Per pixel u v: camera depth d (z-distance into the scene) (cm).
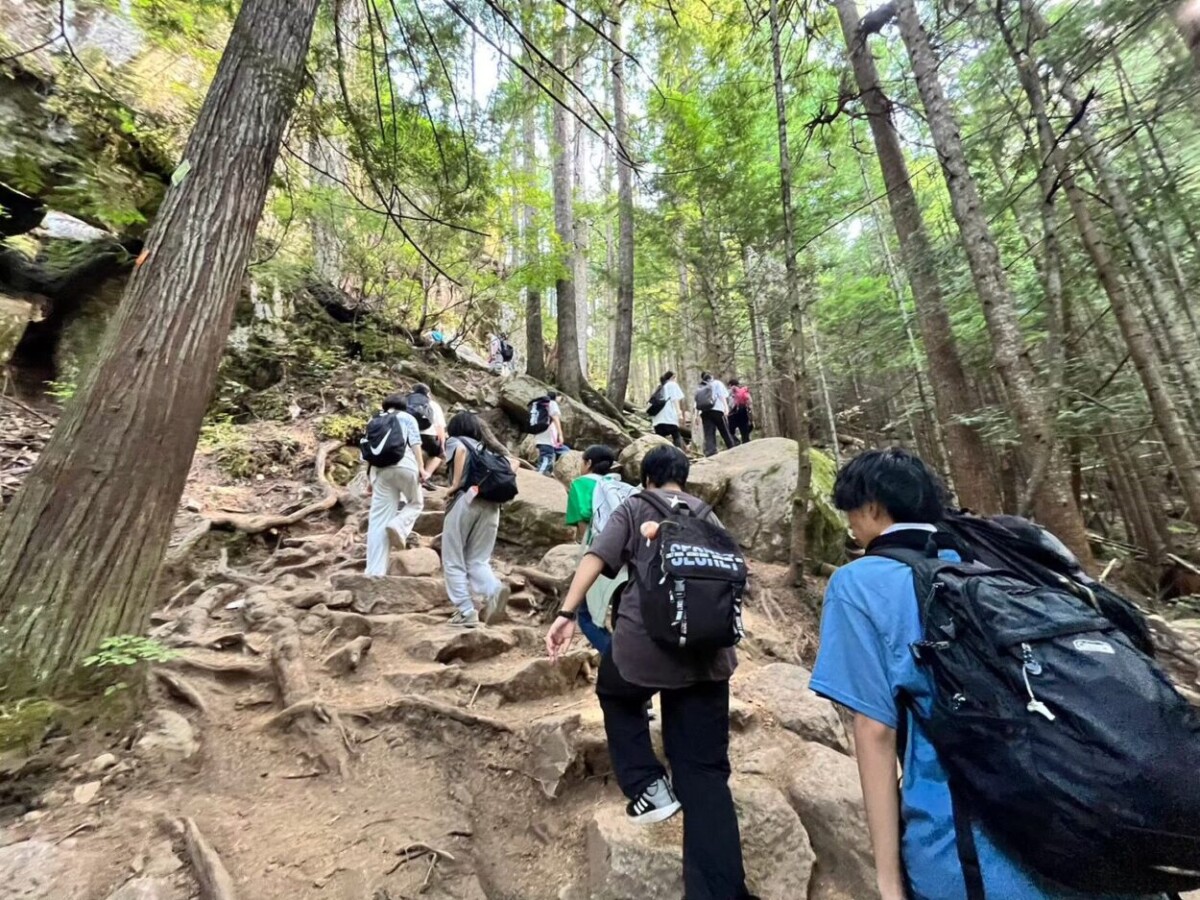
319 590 432
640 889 207
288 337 952
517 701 330
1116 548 738
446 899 211
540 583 496
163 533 285
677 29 628
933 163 765
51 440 275
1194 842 87
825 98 674
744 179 1214
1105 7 433
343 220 955
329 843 223
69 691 244
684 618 189
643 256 1711
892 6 554
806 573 606
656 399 1105
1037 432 443
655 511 218
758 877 218
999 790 102
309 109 466
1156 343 606
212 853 200
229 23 572
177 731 262
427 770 275
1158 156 523
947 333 662
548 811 258
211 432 736
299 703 291
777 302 1276
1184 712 97
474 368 1238
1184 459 471
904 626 123
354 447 795
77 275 741
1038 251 662
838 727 316
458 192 555
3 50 605
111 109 671
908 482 144
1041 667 103
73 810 216
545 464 901
